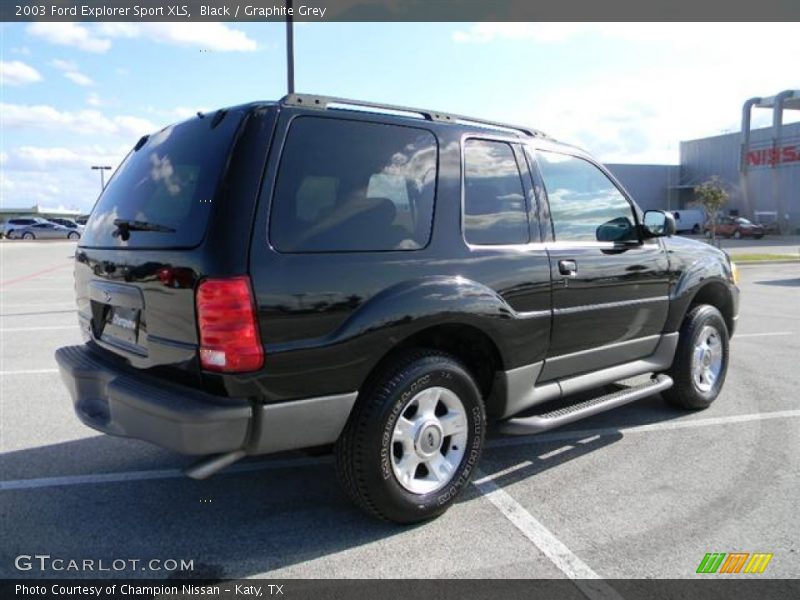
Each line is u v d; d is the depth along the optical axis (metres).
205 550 2.93
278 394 2.69
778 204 48.47
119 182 3.48
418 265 3.08
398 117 3.22
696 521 3.18
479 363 3.58
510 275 3.43
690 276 4.70
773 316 10.13
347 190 2.94
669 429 4.57
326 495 3.52
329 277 2.79
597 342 4.03
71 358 3.44
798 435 4.42
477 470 3.87
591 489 3.57
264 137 2.75
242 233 2.62
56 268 20.64
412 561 2.83
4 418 4.84
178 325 2.72
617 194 4.32
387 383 2.96
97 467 3.90
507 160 3.64
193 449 2.58
